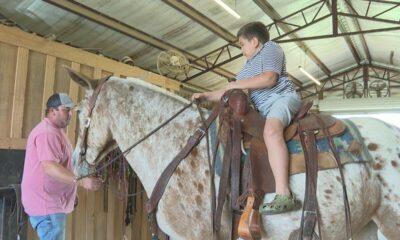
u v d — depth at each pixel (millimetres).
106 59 4539
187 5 6938
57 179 2684
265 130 1835
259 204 1781
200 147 1940
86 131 2279
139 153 2105
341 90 15180
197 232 1910
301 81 14719
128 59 5406
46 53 3855
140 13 6574
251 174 1807
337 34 8945
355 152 1842
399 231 1842
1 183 3371
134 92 2189
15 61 3588
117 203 4598
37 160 2877
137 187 4832
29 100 3703
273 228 1822
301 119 1938
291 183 1814
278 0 8156
